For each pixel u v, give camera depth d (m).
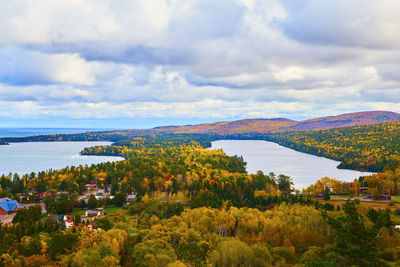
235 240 84.44
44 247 83.25
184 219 114.69
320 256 77.56
